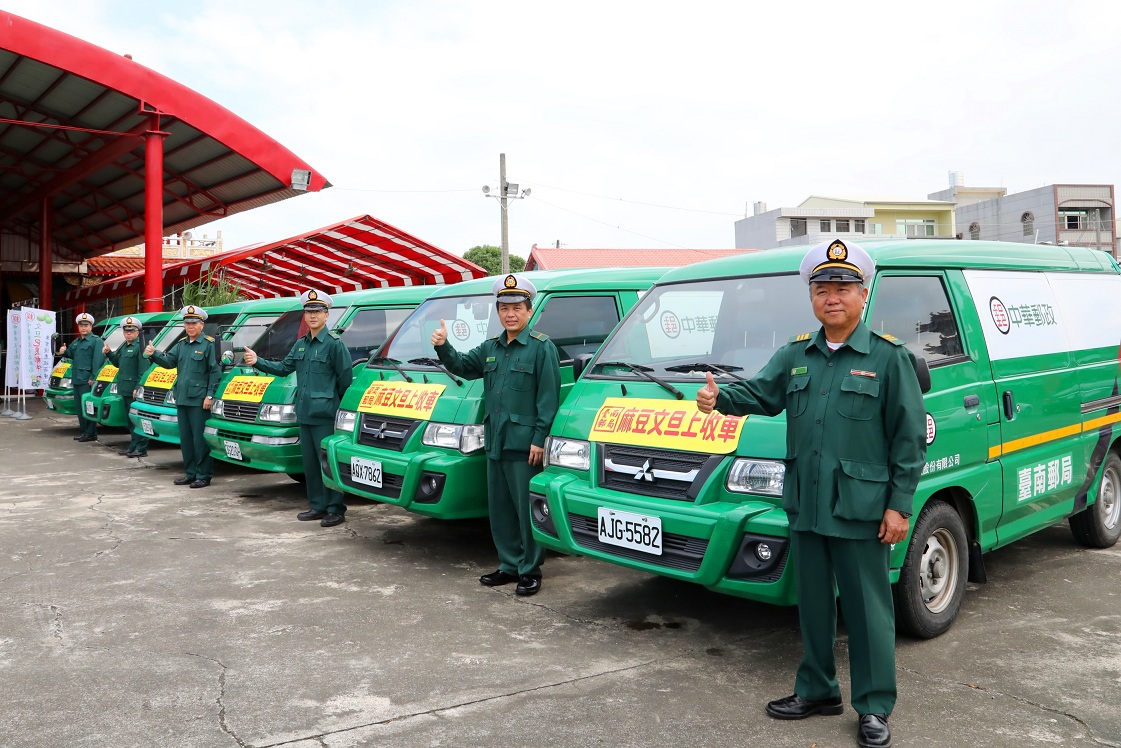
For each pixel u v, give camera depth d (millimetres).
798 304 4281
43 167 21750
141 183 21125
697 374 4328
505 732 3229
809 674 3344
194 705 3494
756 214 47844
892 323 4109
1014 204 43750
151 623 4504
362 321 8367
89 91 16516
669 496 3939
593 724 3289
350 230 18750
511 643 4180
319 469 6949
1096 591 4863
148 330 12156
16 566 5652
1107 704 3395
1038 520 4934
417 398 5875
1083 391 5297
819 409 3160
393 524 6922
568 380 6008
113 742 3180
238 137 16547
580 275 6387
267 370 6883
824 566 3242
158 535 6527
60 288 28250
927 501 4023
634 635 4289
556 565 5664
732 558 3678
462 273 22172
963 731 3184
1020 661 3836
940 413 4074
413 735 3211
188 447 8719
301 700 3533
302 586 5176
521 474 4969
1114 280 5996
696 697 3535
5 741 3189
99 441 12578
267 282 22234
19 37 14172
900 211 46062
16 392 24141
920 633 4039
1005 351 4680
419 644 4176
